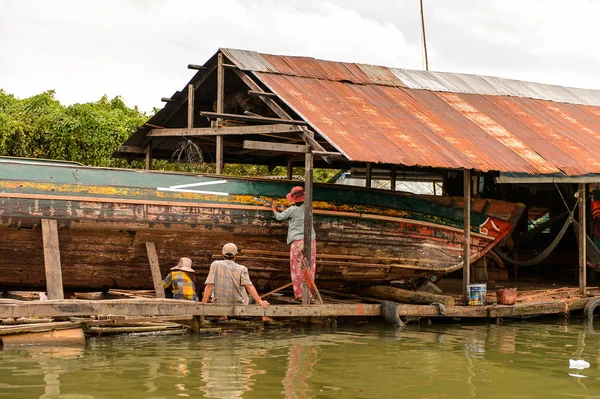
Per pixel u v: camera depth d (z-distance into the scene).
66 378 7.57
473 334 11.34
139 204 11.28
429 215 13.64
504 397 7.32
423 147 12.55
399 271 13.55
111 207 11.12
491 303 13.01
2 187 10.56
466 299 12.63
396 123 13.48
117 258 11.59
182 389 7.22
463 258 12.74
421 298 12.73
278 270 12.61
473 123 14.76
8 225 10.59
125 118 22.83
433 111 14.84
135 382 7.46
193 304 10.14
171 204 11.48
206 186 11.77
